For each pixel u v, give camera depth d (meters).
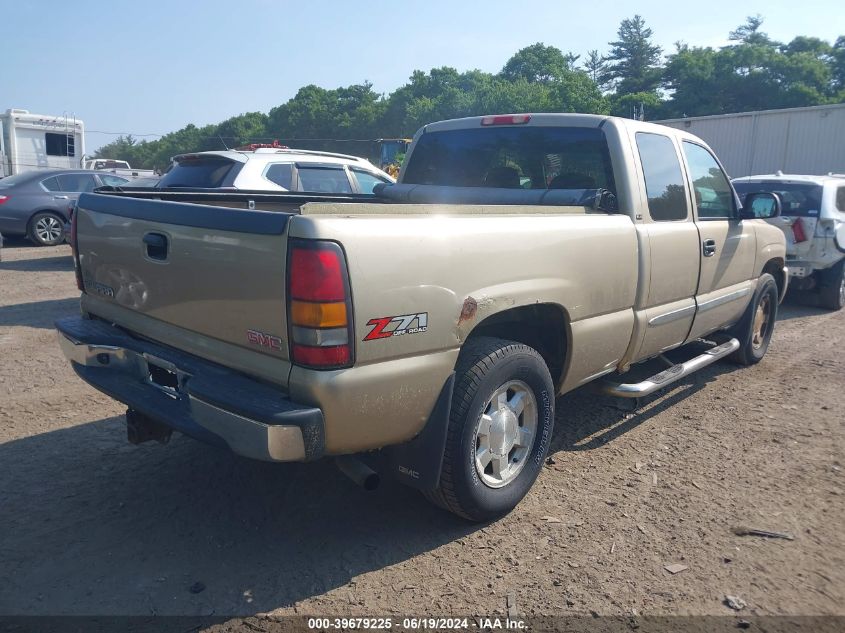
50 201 14.31
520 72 94.06
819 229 9.11
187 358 3.32
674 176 4.86
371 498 3.91
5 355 6.54
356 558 3.32
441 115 71.56
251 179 8.07
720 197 5.55
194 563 3.26
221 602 2.97
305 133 95.00
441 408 3.21
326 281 2.72
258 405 2.79
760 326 6.66
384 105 90.25
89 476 4.09
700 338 5.82
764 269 6.71
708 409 5.47
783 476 4.27
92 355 3.77
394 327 2.94
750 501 3.94
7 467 4.18
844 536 3.59
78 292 9.72
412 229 3.01
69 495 3.86
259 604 2.97
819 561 3.36
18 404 5.23
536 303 3.60
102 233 3.77
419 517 3.71
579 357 4.00
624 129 4.45
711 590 3.12
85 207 3.93
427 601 3.01
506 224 3.44
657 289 4.55
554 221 3.73
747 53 66.69
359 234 2.82
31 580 3.09
